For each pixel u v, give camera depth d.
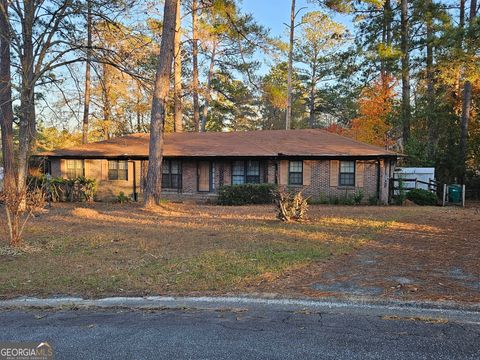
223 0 16.73
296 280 5.83
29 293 5.52
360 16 24.83
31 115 13.94
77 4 13.27
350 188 19.52
